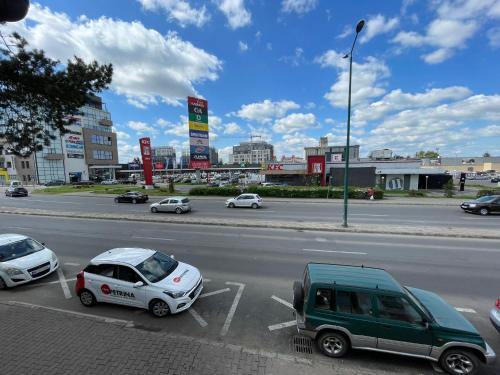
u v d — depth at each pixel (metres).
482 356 4.35
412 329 4.54
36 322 5.68
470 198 29.31
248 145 175.88
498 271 8.89
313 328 4.90
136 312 6.52
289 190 32.59
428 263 9.71
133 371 4.22
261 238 13.59
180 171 142.50
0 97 7.14
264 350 5.03
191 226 16.86
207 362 4.47
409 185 40.50
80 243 13.13
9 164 64.19
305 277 5.72
